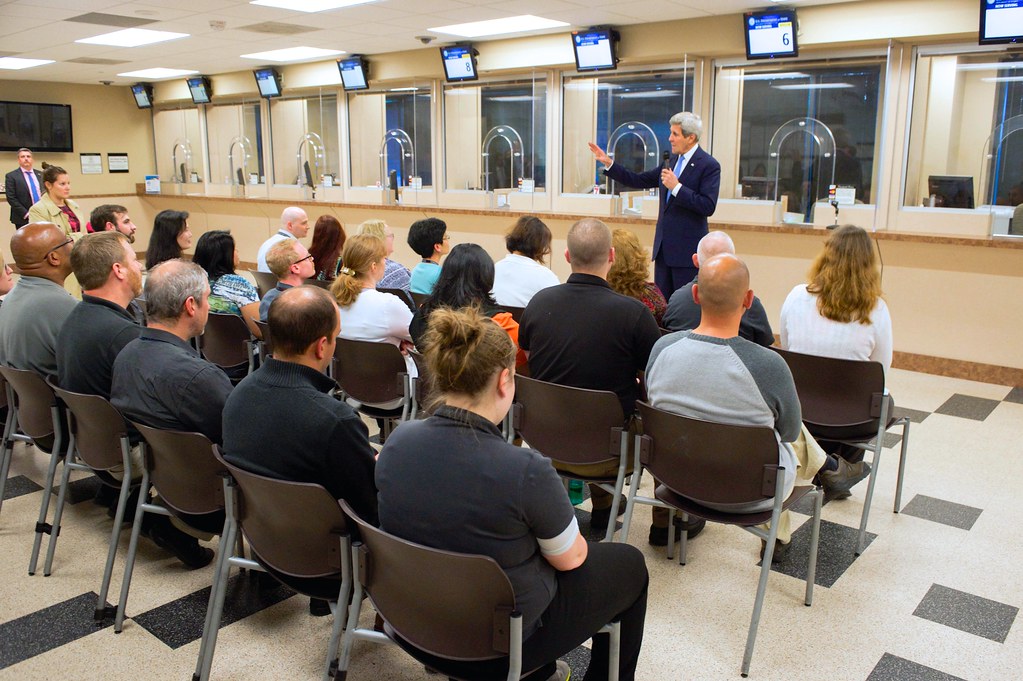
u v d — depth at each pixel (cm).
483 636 149
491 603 145
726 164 634
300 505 178
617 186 690
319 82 891
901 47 532
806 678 216
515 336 282
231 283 401
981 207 518
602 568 171
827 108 574
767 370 211
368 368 322
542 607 155
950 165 530
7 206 1028
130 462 239
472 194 788
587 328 255
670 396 224
